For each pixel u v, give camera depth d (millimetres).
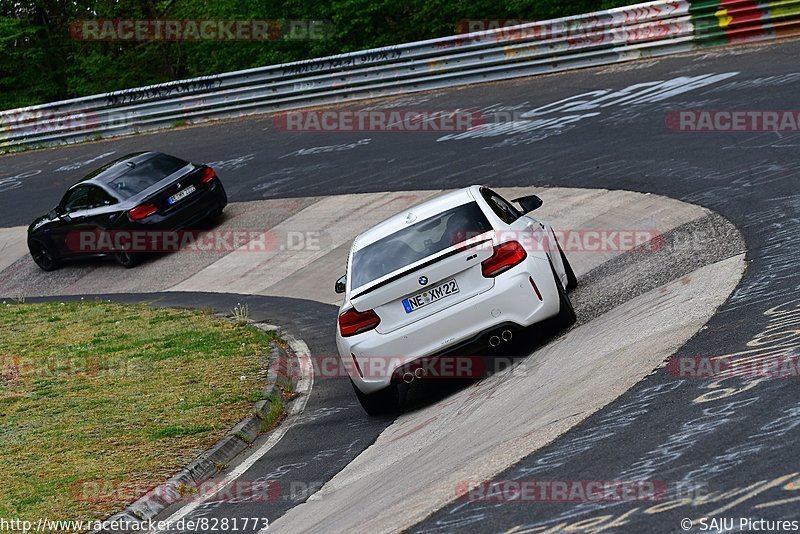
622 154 35781
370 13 76000
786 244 20969
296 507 15000
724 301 17656
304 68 61000
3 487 18016
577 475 11898
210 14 84812
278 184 47531
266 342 27469
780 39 45469
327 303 31703
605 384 15102
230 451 19156
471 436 15281
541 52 52812
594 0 67812
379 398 18938
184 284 38562
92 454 19406
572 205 32281
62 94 105750
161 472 17875
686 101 39562
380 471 15430
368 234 20281
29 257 48094
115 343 29828
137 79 99500
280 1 80750
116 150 63844
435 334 17797
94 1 104812
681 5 47969
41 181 61344
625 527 10078
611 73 48781
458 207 19594
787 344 14328
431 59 56625
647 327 17688
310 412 21328
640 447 12180
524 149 40656
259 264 38156
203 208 43188
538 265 18438
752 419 11953
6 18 100625
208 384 23672
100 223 42531
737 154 31375
